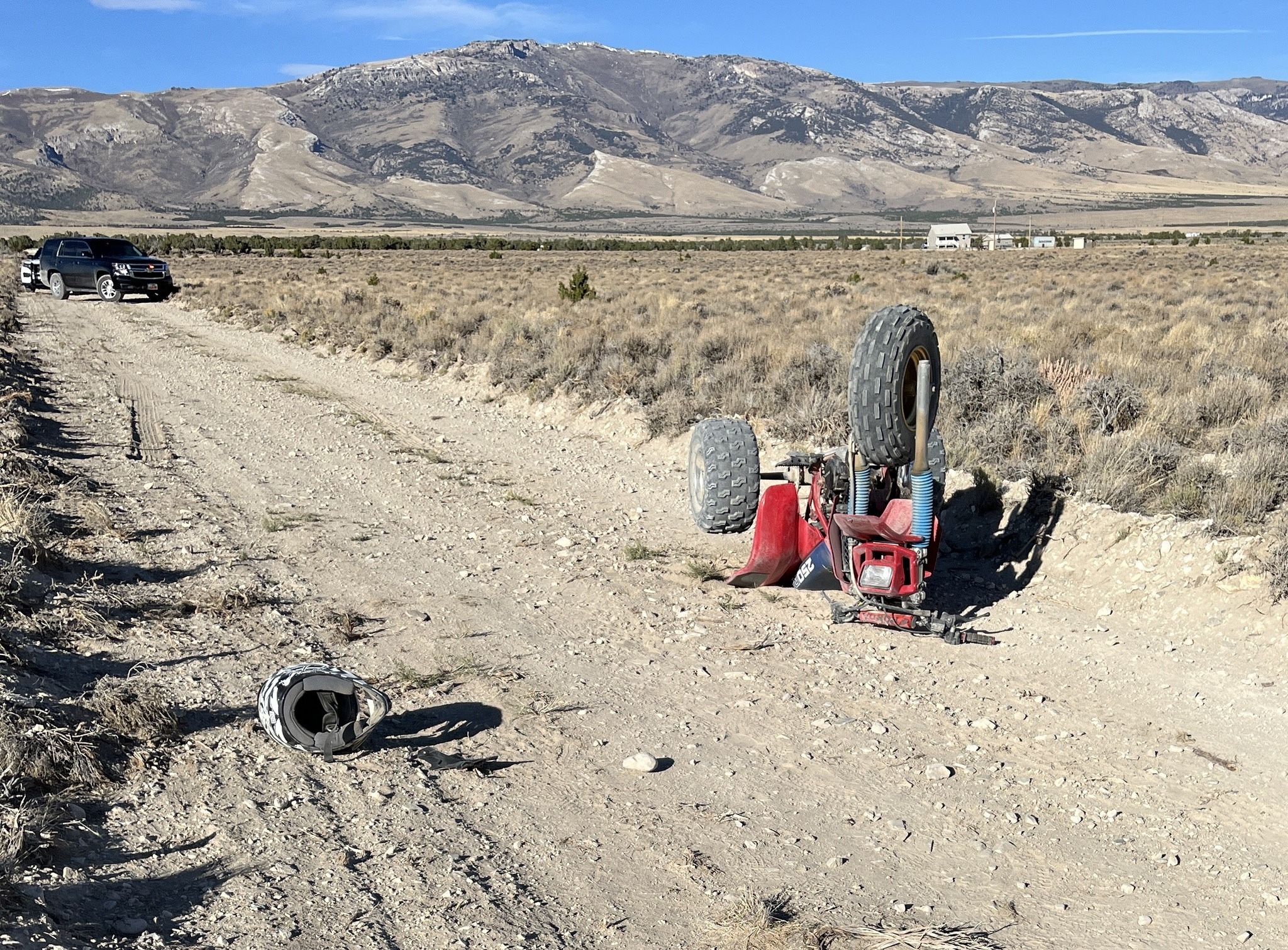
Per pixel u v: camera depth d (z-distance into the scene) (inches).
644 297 1514.5
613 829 196.5
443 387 824.3
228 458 548.7
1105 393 486.6
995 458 426.6
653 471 541.0
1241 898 177.0
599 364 743.7
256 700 245.9
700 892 176.7
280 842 185.6
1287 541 292.8
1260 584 292.0
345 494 476.7
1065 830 199.2
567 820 199.5
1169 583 312.5
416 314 1214.3
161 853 180.4
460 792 209.6
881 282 1957.4
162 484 480.7
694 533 418.6
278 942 155.9
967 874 184.2
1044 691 264.4
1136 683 266.8
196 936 156.2
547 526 425.1
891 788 214.5
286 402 743.7
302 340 1119.6
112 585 325.7
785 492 315.9
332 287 2007.9
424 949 157.2
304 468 531.5
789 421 543.8
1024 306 1207.6
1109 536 346.0
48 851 172.9
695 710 251.6
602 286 2011.6
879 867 185.6
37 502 404.5
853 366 271.1
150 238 6018.7
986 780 218.7
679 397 625.6
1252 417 476.4
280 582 343.6
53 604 294.8
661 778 217.8
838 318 1021.8
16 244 4837.6
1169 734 239.8
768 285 1919.3
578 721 244.2
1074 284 1801.2
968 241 7406.5
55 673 248.1
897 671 276.8
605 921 167.2
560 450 597.3
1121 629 300.5
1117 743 235.8
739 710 251.6
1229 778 218.7
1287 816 203.3
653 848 190.5
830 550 298.5
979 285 1819.6
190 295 1750.7
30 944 143.5
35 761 196.7
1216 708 250.8
